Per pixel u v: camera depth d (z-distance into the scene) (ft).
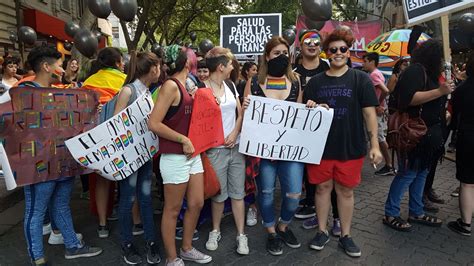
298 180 10.04
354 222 12.49
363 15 75.05
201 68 11.12
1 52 33.83
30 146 8.63
